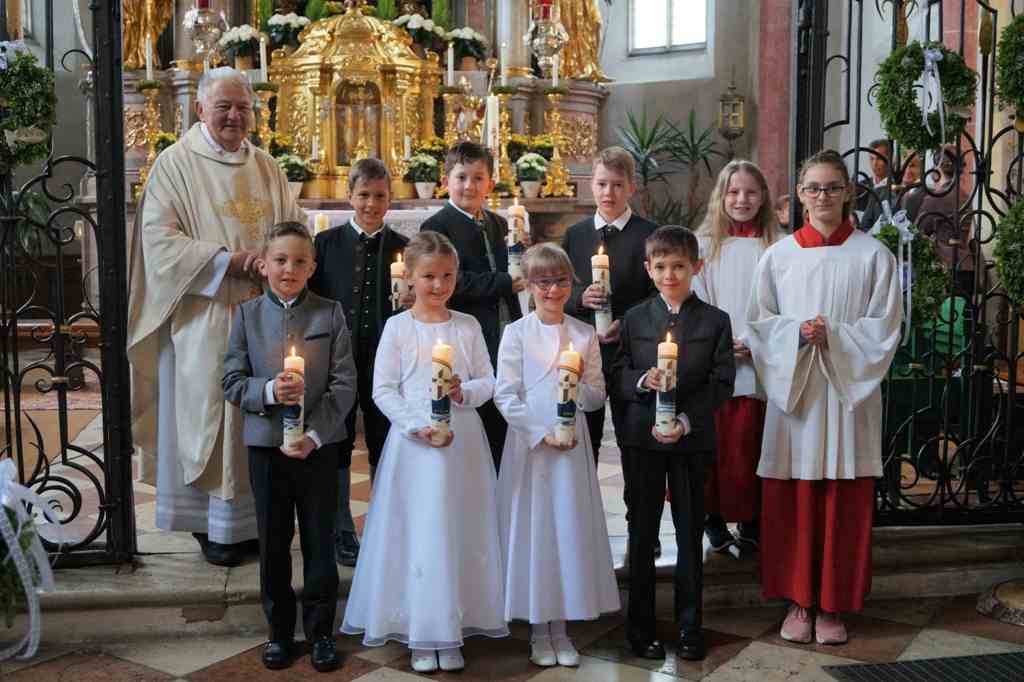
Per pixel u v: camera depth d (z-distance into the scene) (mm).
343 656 3486
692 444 3416
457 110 9711
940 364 5414
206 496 4043
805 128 4191
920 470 4719
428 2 10281
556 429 3301
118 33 3779
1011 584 4008
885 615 3910
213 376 3912
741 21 11906
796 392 3598
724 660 3469
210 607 3691
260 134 9148
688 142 11992
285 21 9648
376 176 4023
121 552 3904
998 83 4082
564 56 10305
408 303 3797
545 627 3479
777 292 3791
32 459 5883
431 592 3297
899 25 4332
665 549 4172
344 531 4004
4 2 3840
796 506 3670
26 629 3576
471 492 3408
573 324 3572
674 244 3484
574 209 9641
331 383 3436
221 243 4031
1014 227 3863
